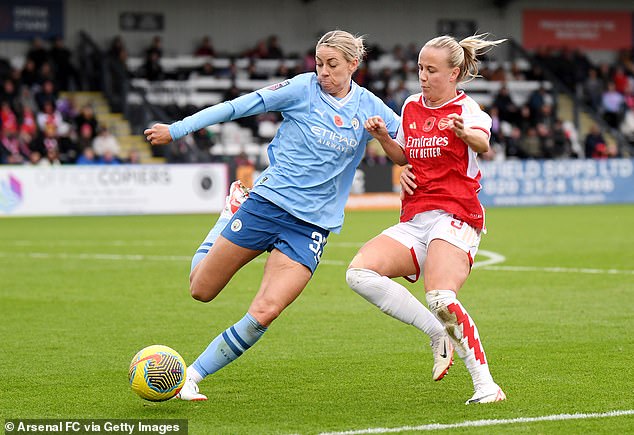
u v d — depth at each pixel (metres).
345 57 22.08
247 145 108.88
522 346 28.50
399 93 114.81
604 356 26.84
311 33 130.38
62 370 25.66
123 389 23.42
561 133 116.12
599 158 115.50
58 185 91.00
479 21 136.88
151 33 123.50
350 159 22.77
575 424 19.48
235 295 39.88
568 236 66.06
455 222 22.05
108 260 52.97
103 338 30.44
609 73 132.75
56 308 36.50
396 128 23.39
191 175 95.75
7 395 22.83
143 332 31.52
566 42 140.50
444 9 135.62
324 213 22.41
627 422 19.66
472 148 21.55
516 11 138.12
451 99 22.28
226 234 22.12
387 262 22.36
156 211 94.44
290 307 36.59
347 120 22.45
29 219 86.06
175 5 124.12
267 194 21.95
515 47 134.50
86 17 120.44
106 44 121.56
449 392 22.83
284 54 129.38
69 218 87.44
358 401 22.00
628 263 49.66
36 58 108.31
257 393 22.95
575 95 125.00
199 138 105.69
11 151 94.88
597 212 93.94
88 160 96.88
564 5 139.62
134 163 98.88
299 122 22.12
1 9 116.19
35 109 102.75
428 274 21.75
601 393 22.31
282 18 129.00
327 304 37.34
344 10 131.50
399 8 133.75
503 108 117.44
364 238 65.75
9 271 48.09
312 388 23.45
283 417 20.55
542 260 51.41
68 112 104.12
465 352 21.47
